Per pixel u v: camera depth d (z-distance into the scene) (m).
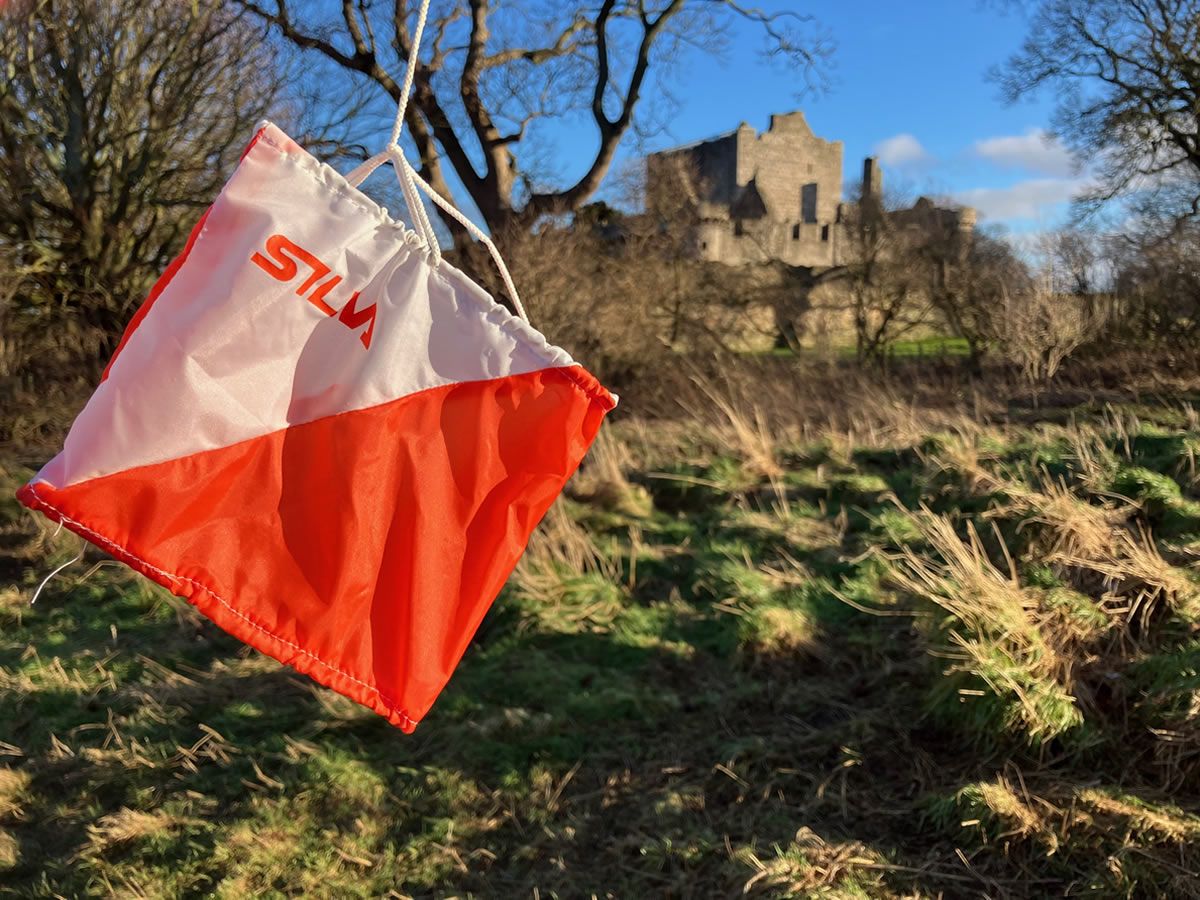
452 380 0.37
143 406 0.32
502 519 0.37
